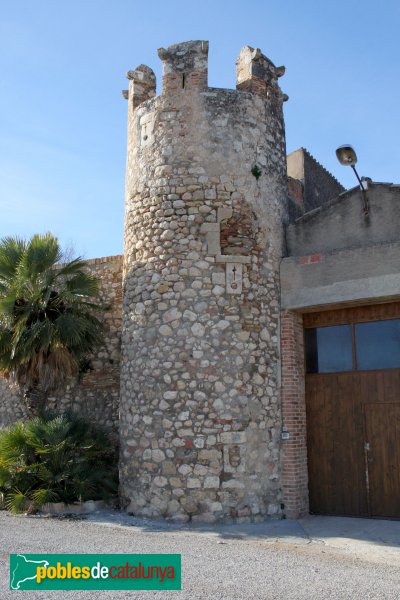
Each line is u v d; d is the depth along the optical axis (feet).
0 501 37.24
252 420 34.06
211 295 34.94
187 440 33.40
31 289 43.45
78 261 45.68
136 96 40.63
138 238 37.35
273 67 40.42
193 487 32.89
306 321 37.70
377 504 33.81
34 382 43.70
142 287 36.42
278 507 33.96
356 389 35.40
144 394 34.94
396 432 33.81
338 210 36.42
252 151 37.65
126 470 35.35
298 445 35.17
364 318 35.68
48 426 37.96
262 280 36.17
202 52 37.93
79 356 44.70
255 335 35.17
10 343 42.75
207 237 35.65
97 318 48.06
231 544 27.61
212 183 36.32
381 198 34.91
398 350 34.37
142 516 33.65
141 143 38.52
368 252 34.19
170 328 34.88
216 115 37.29
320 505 35.42
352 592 19.85
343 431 35.45
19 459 37.35
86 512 35.27
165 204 36.47
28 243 45.93
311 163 55.16
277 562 24.13
